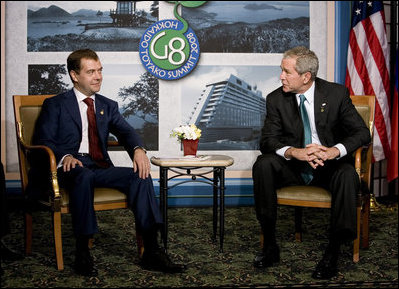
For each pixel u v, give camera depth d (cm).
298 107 272
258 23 415
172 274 241
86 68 260
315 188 254
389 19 448
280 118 276
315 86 273
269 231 252
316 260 264
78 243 238
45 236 314
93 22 406
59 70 405
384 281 231
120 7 406
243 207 415
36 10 402
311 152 246
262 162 249
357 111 286
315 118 268
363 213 283
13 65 402
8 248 284
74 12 405
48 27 404
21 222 355
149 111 413
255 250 283
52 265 254
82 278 234
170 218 370
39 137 256
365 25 410
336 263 239
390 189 454
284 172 259
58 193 238
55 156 252
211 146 418
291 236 313
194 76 414
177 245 293
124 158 413
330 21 417
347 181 233
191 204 414
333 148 251
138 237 258
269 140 269
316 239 306
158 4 409
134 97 411
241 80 417
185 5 409
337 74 419
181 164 262
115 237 312
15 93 402
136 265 255
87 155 267
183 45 409
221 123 418
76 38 405
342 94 270
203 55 413
